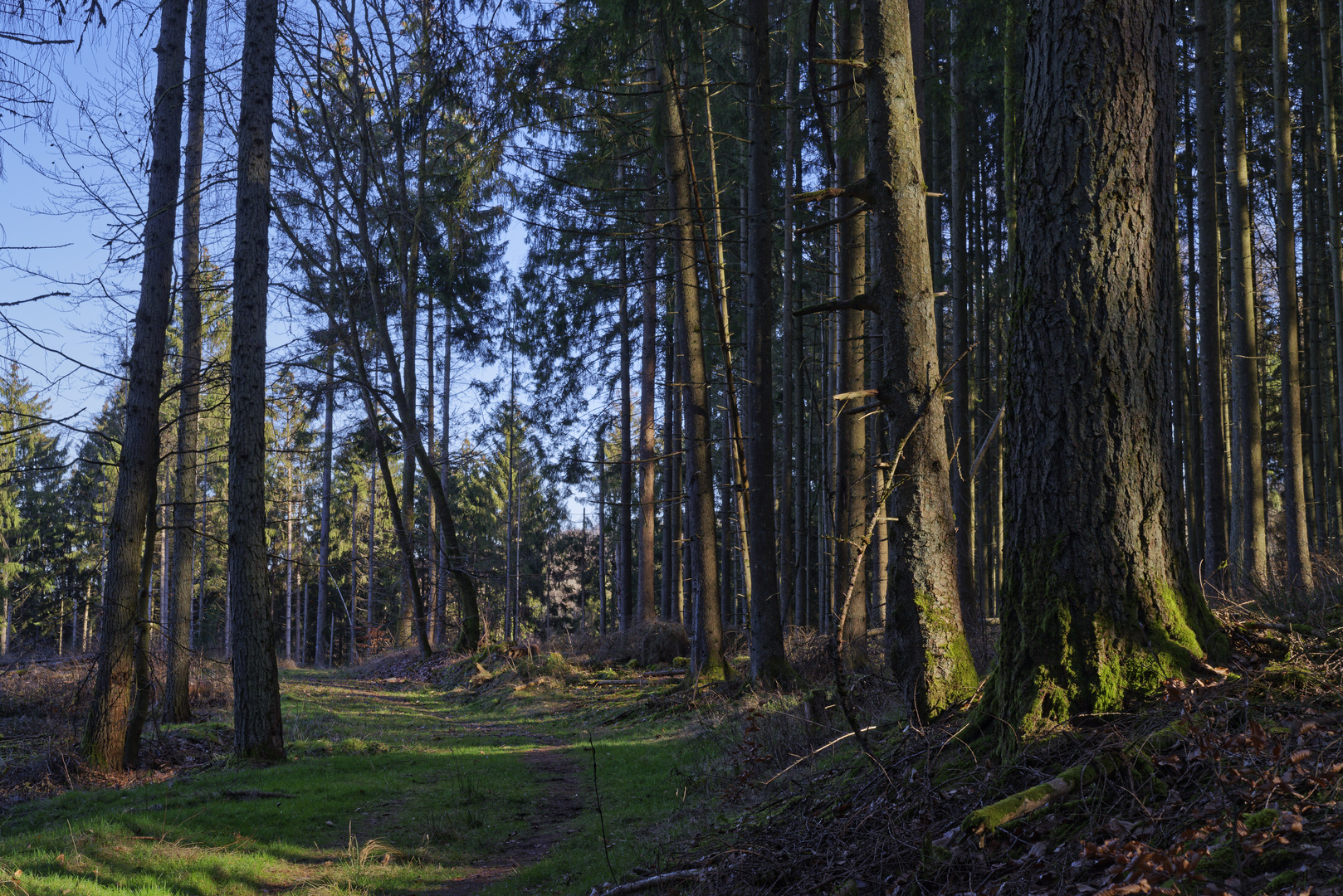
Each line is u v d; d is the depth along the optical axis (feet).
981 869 12.26
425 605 98.58
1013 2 34.19
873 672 34.27
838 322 48.26
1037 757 13.93
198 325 48.70
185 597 47.83
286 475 133.59
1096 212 15.28
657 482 99.60
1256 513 44.62
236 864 22.45
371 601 136.87
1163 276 15.53
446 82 39.99
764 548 42.11
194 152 46.98
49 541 135.23
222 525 114.11
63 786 32.45
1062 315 15.47
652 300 79.92
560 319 89.45
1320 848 9.27
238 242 36.68
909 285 22.11
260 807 27.99
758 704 36.99
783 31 47.09
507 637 132.36
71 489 139.95
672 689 48.73
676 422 85.61
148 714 40.42
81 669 59.26
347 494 150.10
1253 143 67.31
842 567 41.50
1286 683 13.05
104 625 35.53
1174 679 13.91
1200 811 11.01
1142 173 15.30
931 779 15.53
